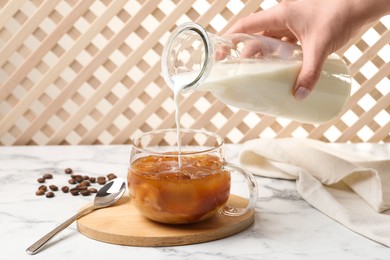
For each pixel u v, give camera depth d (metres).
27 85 1.02
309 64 0.62
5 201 0.70
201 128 1.02
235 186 0.75
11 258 0.56
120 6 0.97
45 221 0.64
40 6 0.97
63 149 0.93
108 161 0.86
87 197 0.71
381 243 0.59
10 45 0.98
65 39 1.27
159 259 0.56
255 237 0.61
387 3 0.64
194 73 0.59
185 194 0.57
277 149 0.76
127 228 0.60
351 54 1.15
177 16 0.97
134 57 0.99
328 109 0.68
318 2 0.65
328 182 0.72
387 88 1.16
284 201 0.70
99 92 1.00
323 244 0.59
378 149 0.95
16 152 0.91
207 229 0.60
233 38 0.63
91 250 0.58
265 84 0.62
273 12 0.68
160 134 0.66
